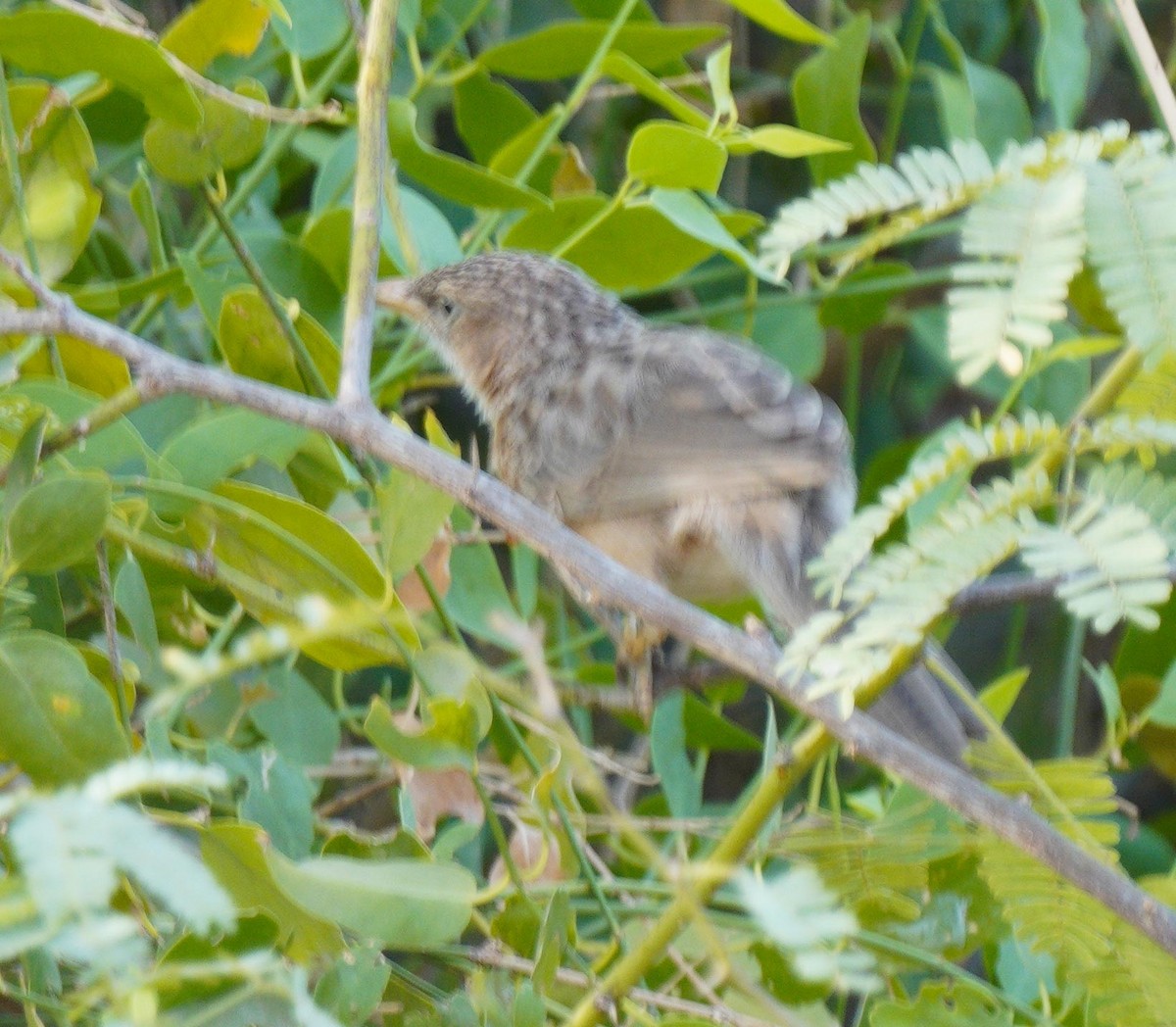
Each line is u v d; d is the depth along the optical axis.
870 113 11.78
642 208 8.12
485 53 8.64
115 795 4.04
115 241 8.74
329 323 8.40
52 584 6.16
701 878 5.44
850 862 6.70
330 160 8.64
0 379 5.98
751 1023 6.09
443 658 5.89
